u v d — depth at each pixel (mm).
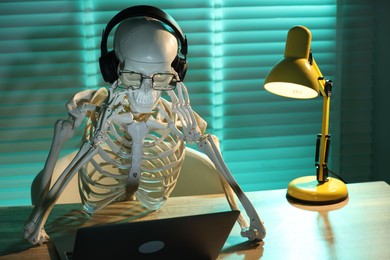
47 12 2420
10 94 2486
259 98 2629
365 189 1986
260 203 1882
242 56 2586
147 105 1555
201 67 2559
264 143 2697
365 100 2732
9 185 2584
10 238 1666
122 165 1639
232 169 2721
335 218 1773
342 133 2746
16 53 2449
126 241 1335
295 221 1758
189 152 2152
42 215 1616
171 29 1604
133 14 1466
